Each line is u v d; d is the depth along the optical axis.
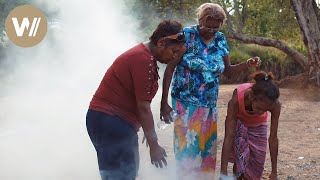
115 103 3.40
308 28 15.06
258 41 16.80
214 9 3.86
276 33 18.58
